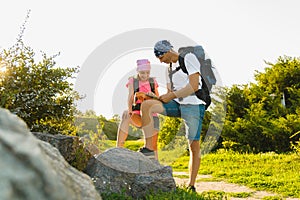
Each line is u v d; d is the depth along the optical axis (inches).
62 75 209.5
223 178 276.1
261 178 267.3
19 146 43.7
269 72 586.2
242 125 504.4
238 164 343.0
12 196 39.5
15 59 201.6
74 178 58.7
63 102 211.3
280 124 491.2
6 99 185.3
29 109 205.6
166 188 179.0
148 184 176.1
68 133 218.5
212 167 330.0
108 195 167.8
